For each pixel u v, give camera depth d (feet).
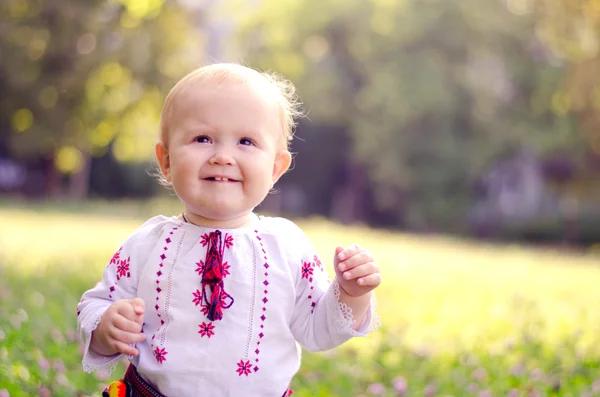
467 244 76.33
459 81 105.29
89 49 74.59
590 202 105.40
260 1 119.55
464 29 104.99
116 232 58.80
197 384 9.32
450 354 21.40
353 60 115.65
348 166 125.29
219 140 9.59
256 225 10.03
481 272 45.29
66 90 75.61
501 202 118.21
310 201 131.54
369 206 123.75
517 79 106.42
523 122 105.60
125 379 9.88
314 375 17.99
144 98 78.89
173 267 9.59
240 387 9.39
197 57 81.51
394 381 17.88
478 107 105.50
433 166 105.09
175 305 9.46
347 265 9.41
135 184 130.52
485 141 105.50
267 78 11.04
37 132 81.20
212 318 9.36
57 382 14.42
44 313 21.91
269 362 9.55
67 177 136.46
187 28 77.82
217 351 9.34
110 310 9.20
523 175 118.21
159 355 9.37
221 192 9.49
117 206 98.43
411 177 105.70
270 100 9.96
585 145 102.68
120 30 74.84
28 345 16.51
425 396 17.22
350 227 85.92
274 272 9.69
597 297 35.86
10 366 14.14
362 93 110.01
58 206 92.94
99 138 84.23
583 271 48.73
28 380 14.05
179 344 9.39
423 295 34.86
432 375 19.10
